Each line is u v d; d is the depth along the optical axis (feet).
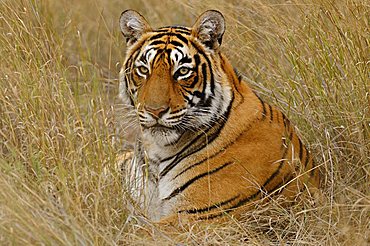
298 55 38.11
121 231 30.48
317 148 36.27
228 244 30.78
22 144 34.35
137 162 33.91
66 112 34.04
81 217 29.86
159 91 31.48
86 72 40.65
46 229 28.09
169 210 32.53
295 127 36.83
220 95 32.24
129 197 32.71
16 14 37.81
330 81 37.17
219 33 32.60
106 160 33.12
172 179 32.60
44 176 32.40
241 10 43.14
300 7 39.50
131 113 32.91
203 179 32.19
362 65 36.52
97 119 34.50
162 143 32.55
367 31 37.04
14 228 28.22
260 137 32.73
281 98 39.04
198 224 31.68
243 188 32.22
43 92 34.99
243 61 42.50
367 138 35.55
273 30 40.57
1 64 36.19
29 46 37.50
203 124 32.19
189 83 31.86
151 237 31.07
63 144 34.12
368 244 31.09
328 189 33.83
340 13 37.55
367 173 33.63
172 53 31.91
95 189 31.73
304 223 32.24
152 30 33.19
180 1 45.03
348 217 31.81
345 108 36.42
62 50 39.55
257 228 32.50
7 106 35.70
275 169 32.78
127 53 33.40
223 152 32.24
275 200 32.53
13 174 30.25
